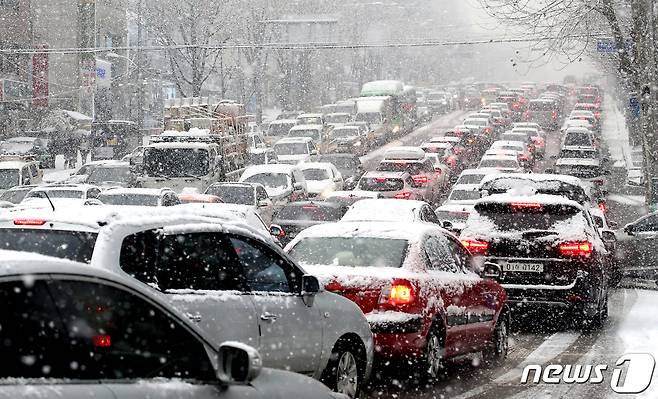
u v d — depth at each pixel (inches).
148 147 1352.1
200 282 335.9
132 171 1363.2
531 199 681.0
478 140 2765.7
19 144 2436.0
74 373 199.9
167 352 217.6
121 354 210.1
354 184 1945.1
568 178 882.8
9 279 193.6
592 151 2155.5
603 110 4399.6
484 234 673.6
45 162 2439.7
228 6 3184.1
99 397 193.8
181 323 221.3
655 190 1305.4
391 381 494.0
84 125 2696.9
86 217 334.0
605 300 715.4
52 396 186.1
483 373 530.9
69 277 203.8
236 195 1243.8
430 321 468.8
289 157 2073.1
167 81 3750.0
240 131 1599.4
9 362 190.4
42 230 334.0
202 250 341.1
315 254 494.0
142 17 3031.5
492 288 560.1
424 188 1670.8
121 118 3319.4
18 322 193.0
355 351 406.3
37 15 2901.1
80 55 2908.5
